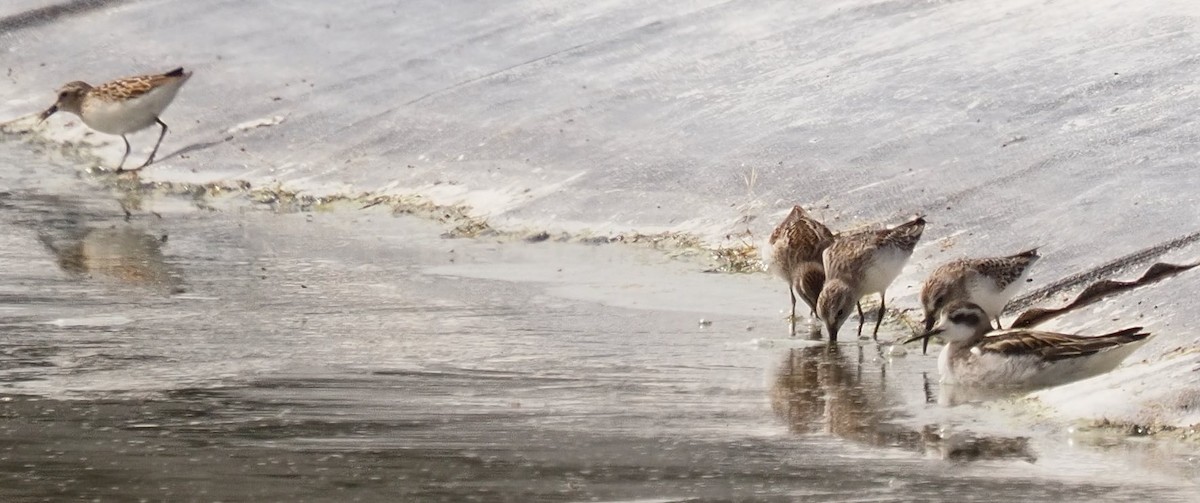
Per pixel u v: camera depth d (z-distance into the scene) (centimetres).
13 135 7838
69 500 3356
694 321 4984
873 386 4306
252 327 4928
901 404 4128
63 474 3531
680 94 6756
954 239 5334
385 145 6988
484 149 6719
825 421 3975
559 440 3800
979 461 3625
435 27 7919
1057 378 4225
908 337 4850
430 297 5275
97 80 8131
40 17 8812
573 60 7281
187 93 7800
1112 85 6003
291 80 7731
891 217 5550
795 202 5791
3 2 8988
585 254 5756
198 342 4747
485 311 5097
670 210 5953
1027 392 4178
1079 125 5794
